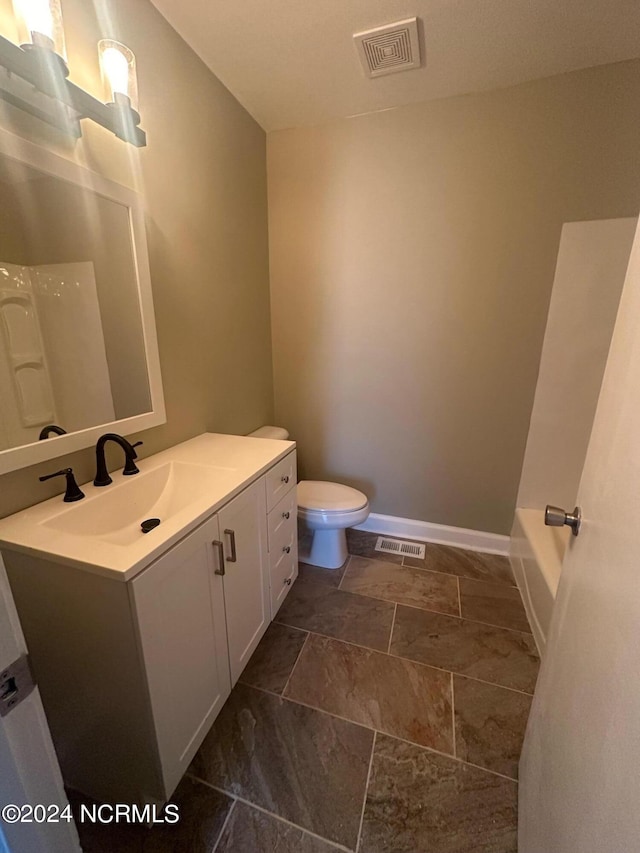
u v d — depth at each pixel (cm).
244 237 190
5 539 83
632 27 130
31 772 42
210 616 106
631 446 54
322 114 184
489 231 178
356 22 130
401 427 218
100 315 114
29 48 81
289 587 168
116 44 102
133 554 78
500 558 210
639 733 40
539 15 127
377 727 118
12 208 89
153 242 132
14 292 91
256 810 97
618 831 41
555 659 79
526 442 198
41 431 99
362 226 196
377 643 151
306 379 230
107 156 111
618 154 156
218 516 105
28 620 87
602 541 61
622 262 165
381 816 96
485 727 118
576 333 178
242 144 181
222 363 179
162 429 144
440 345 199
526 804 85
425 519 227
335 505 187
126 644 79
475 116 168
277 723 119
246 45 141
